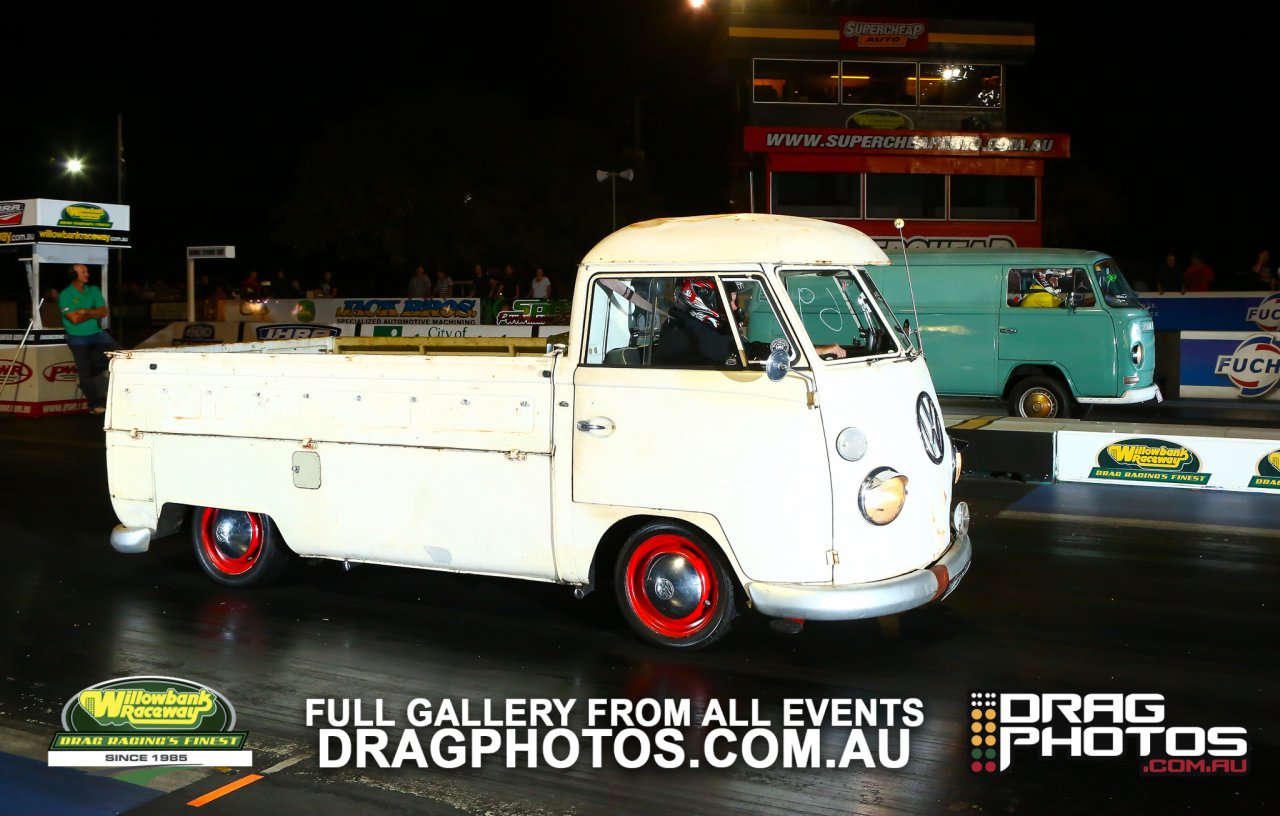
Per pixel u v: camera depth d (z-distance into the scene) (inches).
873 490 223.5
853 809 177.9
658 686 227.0
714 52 1175.6
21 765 195.3
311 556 276.7
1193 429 421.1
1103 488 414.0
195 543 298.5
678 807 179.0
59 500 411.5
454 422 254.4
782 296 224.7
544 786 186.4
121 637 259.6
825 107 1075.3
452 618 271.7
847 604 219.1
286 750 200.2
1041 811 176.6
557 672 235.3
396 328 906.7
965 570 245.0
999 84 1085.8
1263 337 657.6
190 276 975.0
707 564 237.5
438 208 1310.3
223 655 247.3
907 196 992.2
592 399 239.6
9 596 292.7
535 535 247.1
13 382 646.5
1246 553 320.8
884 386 234.1
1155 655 241.3
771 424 223.6
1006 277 561.3
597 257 239.9
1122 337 542.0
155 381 291.9
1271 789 183.3
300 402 272.4
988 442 432.8
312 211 1307.8
